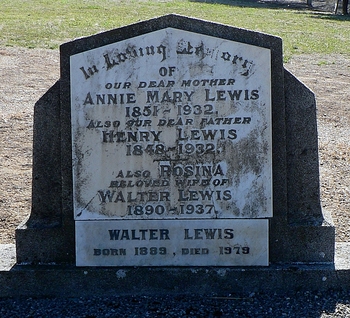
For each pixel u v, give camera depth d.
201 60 2.40
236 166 2.43
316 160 2.46
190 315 2.30
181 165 2.43
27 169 4.13
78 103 2.42
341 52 9.15
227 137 2.42
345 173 4.07
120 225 2.45
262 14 13.32
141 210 2.45
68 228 2.48
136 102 2.42
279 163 2.44
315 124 2.45
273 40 2.39
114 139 2.43
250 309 2.33
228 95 2.41
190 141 2.42
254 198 2.43
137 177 2.44
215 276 2.44
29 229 2.48
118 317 2.29
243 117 2.41
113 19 10.86
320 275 2.42
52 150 2.48
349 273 2.42
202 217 2.44
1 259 2.55
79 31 9.57
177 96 2.41
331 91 6.75
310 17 13.32
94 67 2.42
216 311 2.32
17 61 7.67
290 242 2.47
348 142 4.81
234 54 2.40
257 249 2.45
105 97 2.42
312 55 8.85
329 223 2.47
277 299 2.39
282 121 2.43
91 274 2.44
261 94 2.40
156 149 2.43
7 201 3.56
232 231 2.44
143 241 2.46
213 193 2.44
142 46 2.40
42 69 7.34
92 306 2.38
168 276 2.44
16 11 11.55
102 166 2.44
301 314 2.29
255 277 2.43
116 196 2.44
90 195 2.45
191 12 12.62
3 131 4.95
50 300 2.43
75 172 2.44
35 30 9.55
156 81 2.41
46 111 2.46
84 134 2.43
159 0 14.64
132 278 2.44
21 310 2.35
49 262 2.50
